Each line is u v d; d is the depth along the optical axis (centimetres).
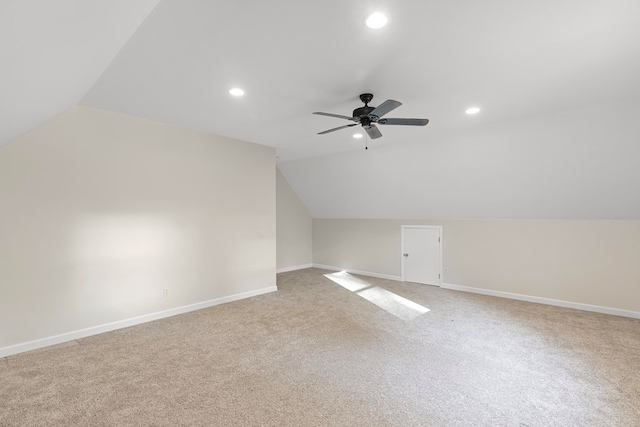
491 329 345
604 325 354
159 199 380
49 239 303
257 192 489
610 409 203
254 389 228
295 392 224
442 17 177
